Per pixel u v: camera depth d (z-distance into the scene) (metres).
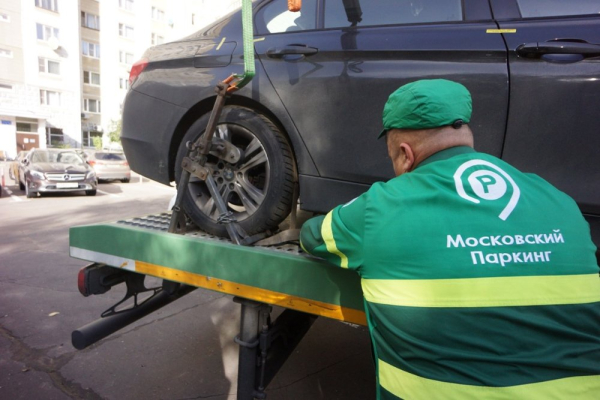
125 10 35.19
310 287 1.56
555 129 1.62
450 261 0.97
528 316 0.93
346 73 1.89
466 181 1.05
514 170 1.13
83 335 2.07
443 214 1.01
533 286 0.95
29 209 9.95
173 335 3.54
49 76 30.19
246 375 1.76
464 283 0.95
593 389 0.92
